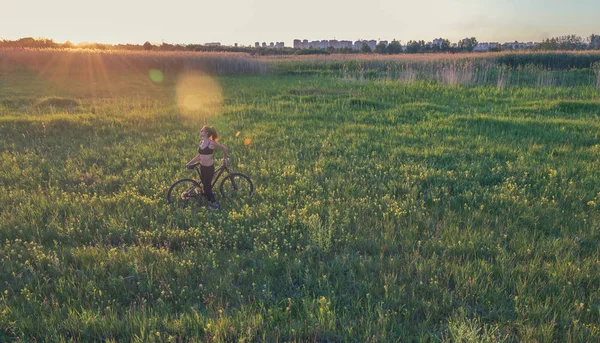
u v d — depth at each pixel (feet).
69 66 113.29
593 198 26.23
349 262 19.01
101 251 20.01
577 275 17.43
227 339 14.21
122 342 14.08
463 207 25.64
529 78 96.53
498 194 27.04
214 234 21.86
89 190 28.73
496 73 102.94
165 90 84.94
